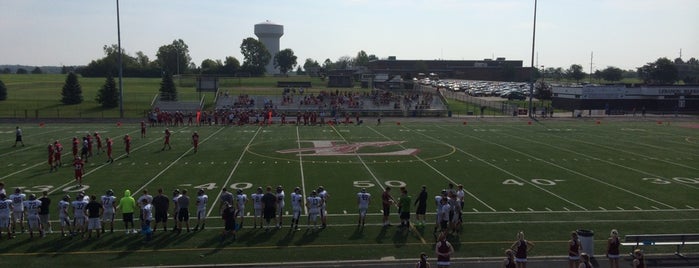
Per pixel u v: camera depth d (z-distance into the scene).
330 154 33.56
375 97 71.88
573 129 49.91
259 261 15.00
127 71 143.62
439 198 17.83
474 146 37.56
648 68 120.62
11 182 24.86
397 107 67.75
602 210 20.50
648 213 20.14
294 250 15.89
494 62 170.00
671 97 72.38
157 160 31.05
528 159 32.03
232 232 16.95
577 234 14.55
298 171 27.86
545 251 15.92
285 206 21.03
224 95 72.00
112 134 43.97
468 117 62.66
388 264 14.84
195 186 24.27
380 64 164.50
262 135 43.94
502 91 94.31
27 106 66.81
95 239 16.72
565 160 31.72
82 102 70.75
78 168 24.31
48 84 101.19
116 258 15.11
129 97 77.56
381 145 37.88
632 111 70.88
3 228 17.70
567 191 23.56
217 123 54.16
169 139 39.47
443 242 13.36
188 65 171.75
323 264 14.81
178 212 17.38
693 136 44.41
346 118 55.41
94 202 16.78
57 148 28.72
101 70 141.12
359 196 18.39
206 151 34.59
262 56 180.88
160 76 144.75
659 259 15.45
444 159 31.89
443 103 70.81
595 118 62.41
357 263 14.91
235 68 149.38
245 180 25.59
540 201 21.78
